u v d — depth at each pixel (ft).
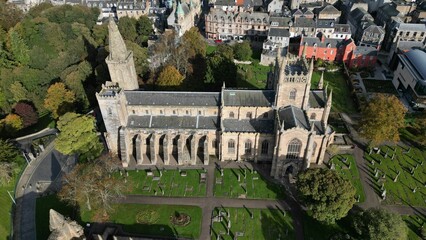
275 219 335.47
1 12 649.20
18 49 555.69
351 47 581.53
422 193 362.94
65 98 466.29
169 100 393.09
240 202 353.31
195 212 343.05
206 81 472.85
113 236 312.91
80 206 349.00
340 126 459.32
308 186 309.83
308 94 365.81
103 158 385.09
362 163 400.47
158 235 321.32
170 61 505.66
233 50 618.85
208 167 394.73
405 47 579.89
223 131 377.50
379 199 356.18
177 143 396.37
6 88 515.50
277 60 374.43
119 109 374.02
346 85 553.23
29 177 388.78
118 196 359.46
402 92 531.50
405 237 284.82
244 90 389.60
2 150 380.99
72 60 566.36
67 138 369.09
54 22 643.04
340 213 302.25
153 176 383.45
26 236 323.98
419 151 417.90
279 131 345.51
